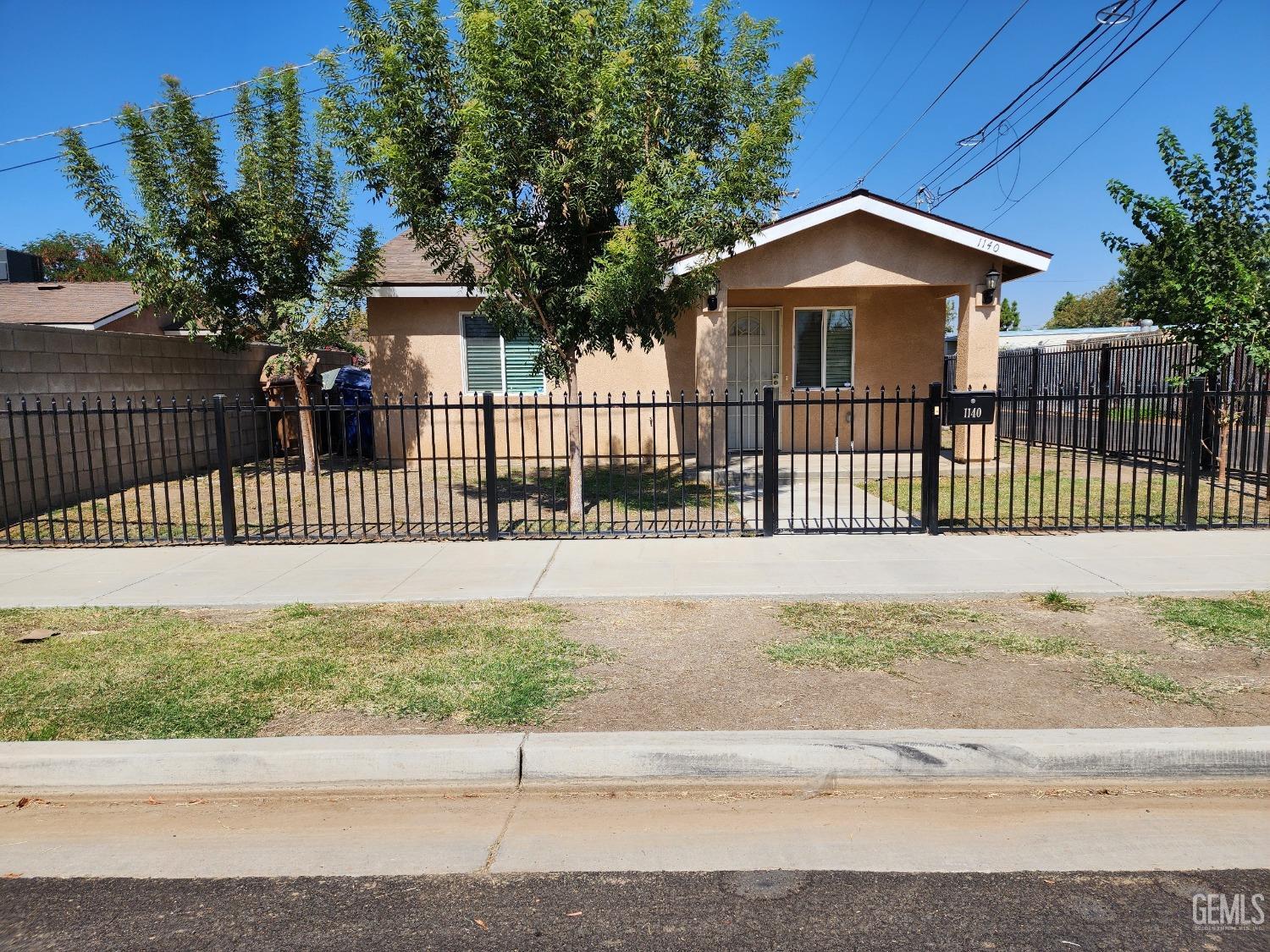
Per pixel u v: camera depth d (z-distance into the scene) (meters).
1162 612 5.93
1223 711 4.36
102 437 8.63
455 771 4.01
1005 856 3.37
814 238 12.44
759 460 13.95
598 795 3.95
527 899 3.12
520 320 9.60
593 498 11.30
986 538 8.30
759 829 3.61
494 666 5.07
